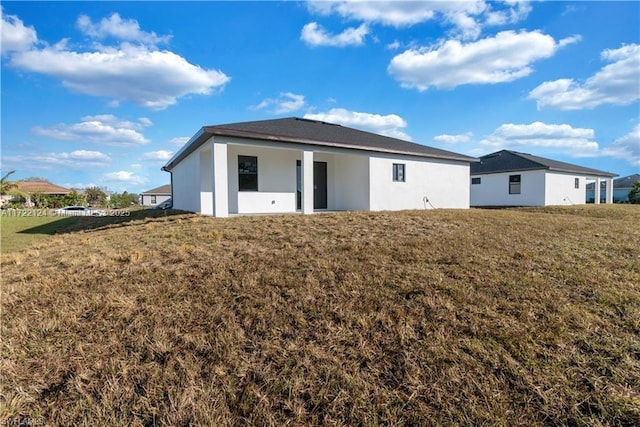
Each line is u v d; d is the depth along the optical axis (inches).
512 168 823.1
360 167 487.2
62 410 85.1
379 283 151.9
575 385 89.4
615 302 134.3
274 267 173.6
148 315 127.3
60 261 208.4
